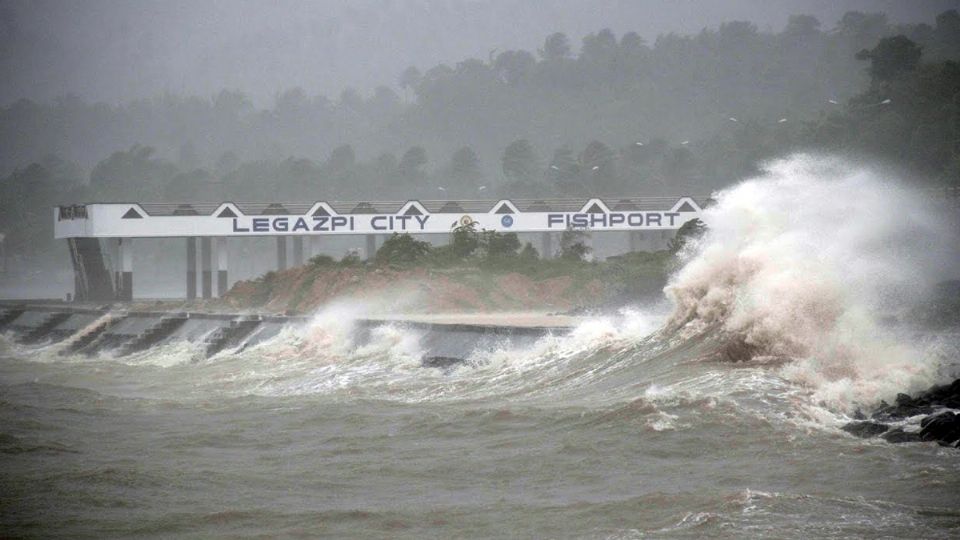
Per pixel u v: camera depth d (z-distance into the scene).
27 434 81.25
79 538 51.09
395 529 50.94
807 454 59.41
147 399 103.81
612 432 67.06
